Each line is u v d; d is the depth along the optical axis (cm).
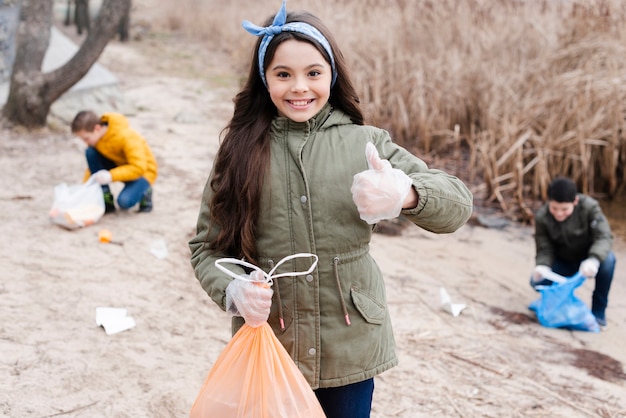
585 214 465
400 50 941
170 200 620
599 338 448
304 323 209
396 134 877
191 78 1239
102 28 803
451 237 631
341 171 205
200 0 1773
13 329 371
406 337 417
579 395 365
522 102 788
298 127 209
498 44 906
